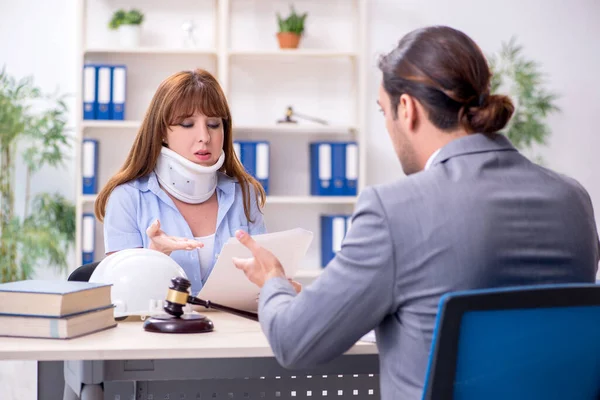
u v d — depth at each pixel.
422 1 4.58
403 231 1.14
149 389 1.89
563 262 1.17
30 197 4.30
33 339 1.50
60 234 4.17
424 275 1.14
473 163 1.20
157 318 1.63
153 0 4.38
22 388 3.50
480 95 1.20
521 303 1.04
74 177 4.35
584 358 1.12
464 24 4.61
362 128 4.32
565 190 1.22
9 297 1.51
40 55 4.30
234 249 1.65
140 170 2.30
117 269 1.76
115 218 2.23
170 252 2.06
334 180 4.27
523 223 1.16
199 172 2.21
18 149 4.27
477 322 1.05
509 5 4.63
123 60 4.36
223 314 1.91
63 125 4.15
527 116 4.54
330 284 1.18
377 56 1.32
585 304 1.07
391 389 1.20
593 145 4.73
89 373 1.61
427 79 1.20
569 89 4.70
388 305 1.17
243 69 4.48
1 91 4.14
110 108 4.14
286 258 1.75
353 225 1.19
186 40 4.36
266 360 1.72
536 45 4.66
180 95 2.18
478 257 1.13
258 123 4.50
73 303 1.52
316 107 4.54
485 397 1.08
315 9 4.50
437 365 1.04
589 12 4.69
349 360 1.72
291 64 4.51
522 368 1.09
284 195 4.54
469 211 1.15
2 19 4.27
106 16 4.34
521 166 1.22
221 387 1.91
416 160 1.26
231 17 4.45
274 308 1.26
